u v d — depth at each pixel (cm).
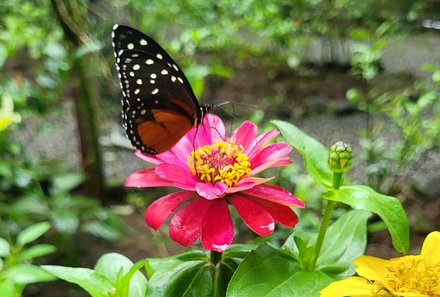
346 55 96
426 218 56
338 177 22
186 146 24
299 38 93
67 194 59
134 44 23
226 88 92
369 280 21
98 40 58
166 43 75
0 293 29
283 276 22
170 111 23
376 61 69
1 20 63
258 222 21
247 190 22
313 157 24
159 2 82
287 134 24
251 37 100
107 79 60
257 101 87
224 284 24
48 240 54
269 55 97
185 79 24
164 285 23
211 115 25
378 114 78
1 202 55
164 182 22
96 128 62
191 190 22
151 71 23
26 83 55
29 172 54
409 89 78
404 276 20
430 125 55
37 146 75
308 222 45
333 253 25
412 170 64
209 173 22
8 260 33
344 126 79
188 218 22
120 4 75
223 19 88
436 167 65
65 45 54
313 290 22
